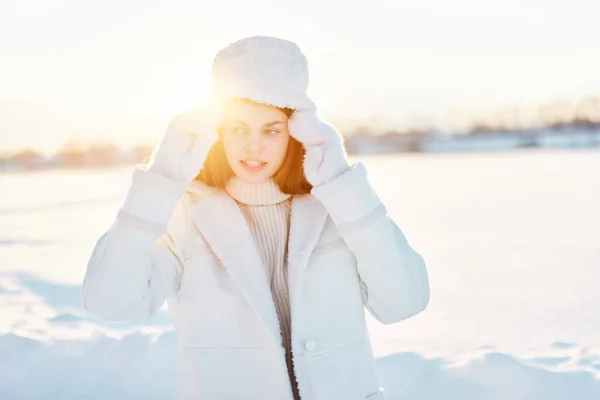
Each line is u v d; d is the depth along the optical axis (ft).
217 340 6.04
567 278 19.35
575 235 27.94
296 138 6.14
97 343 12.99
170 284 6.09
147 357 12.44
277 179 6.38
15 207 47.83
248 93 5.89
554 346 12.76
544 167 75.25
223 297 6.05
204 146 5.84
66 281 19.83
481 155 117.70
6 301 17.43
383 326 14.58
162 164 5.83
